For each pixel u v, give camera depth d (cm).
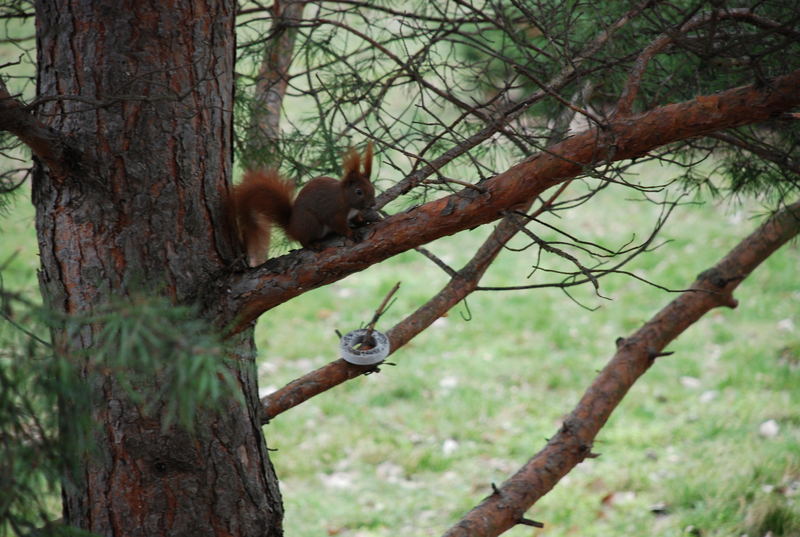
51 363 232
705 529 938
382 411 1302
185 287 397
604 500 1040
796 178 545
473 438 1227
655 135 352
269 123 614
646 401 1267
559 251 381
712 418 1195
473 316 1609
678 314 593
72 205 391
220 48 415
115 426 385
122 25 386
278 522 432
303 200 479
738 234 1802
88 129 387
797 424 1143
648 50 405
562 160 357
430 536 1002
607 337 1497
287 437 1226
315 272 386
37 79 406
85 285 388
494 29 571
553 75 554
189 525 399
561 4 491
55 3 390
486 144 603
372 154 505
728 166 611
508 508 489
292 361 1446
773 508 916
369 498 1090
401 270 1833
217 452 404
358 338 490
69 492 407
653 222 1936
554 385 1358
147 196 392
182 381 217
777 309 1509
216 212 412
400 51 639
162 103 393
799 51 464
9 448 230
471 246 1936
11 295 229
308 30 720
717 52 397
